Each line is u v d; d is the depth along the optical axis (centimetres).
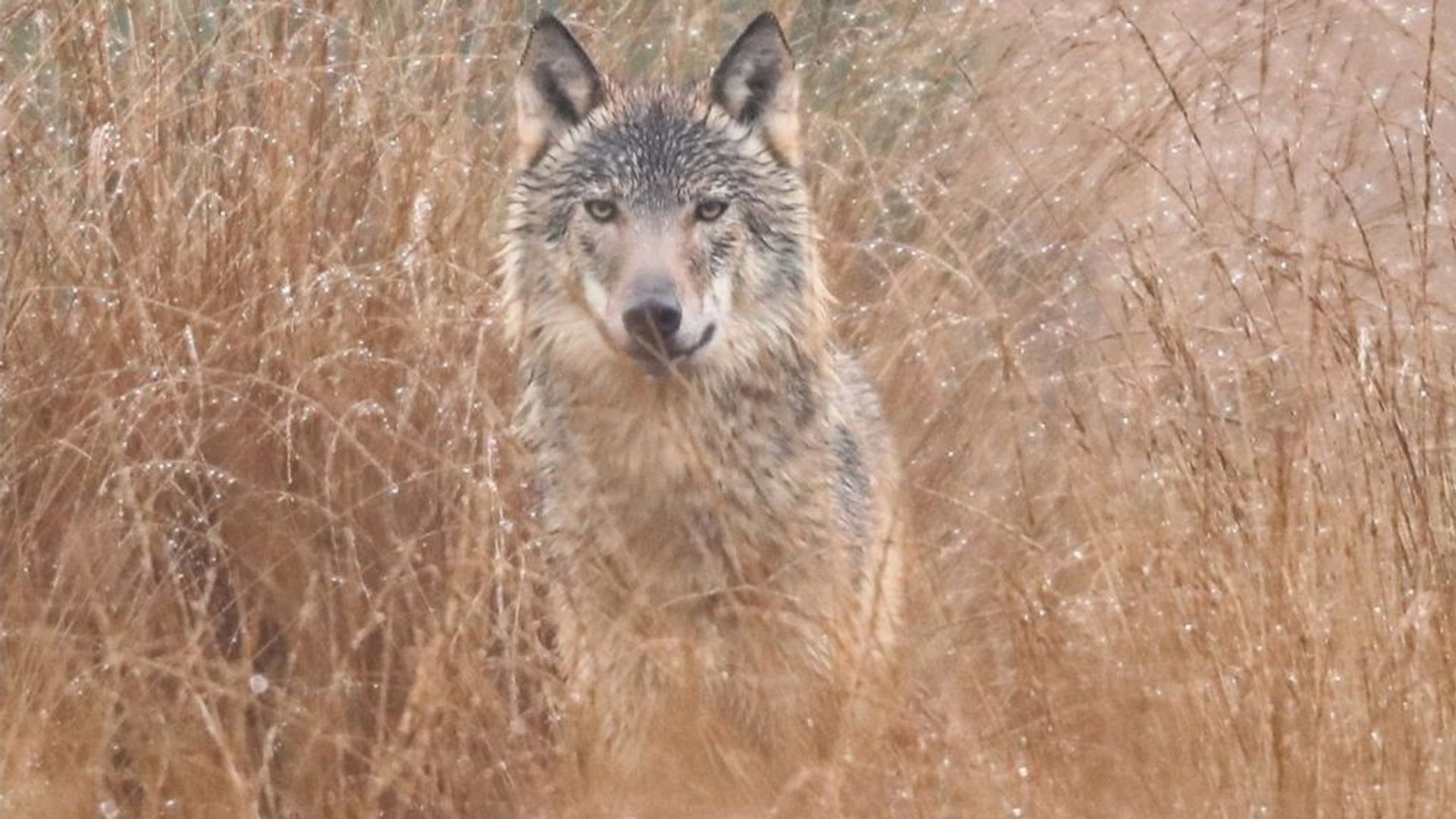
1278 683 854
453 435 1045
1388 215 1265
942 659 980
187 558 1001
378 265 1101
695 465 944
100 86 1194
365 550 1011
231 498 1010
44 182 1134
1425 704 855
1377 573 911
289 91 1187
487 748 938
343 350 1059
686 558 955
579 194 981
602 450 960
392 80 1241
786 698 936
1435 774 825
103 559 977
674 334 933
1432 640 873
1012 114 1457
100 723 908
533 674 956
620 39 1458
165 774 890
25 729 885
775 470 962
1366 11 1491
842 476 995
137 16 1258
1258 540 923
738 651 941
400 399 1048
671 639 916
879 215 1359
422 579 1005
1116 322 1270
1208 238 1198
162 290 1088
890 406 1198
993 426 1185
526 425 1007
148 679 950
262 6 1224
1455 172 1395
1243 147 1425
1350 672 862
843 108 1461
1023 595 943
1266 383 1073
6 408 1044
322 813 899
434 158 1188
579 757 935
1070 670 916
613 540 957
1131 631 918
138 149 1141
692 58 1464
